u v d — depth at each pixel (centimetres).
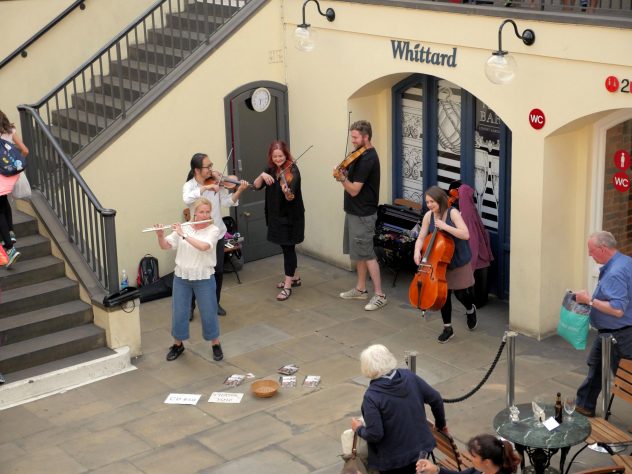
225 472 701
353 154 966
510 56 803
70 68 1143
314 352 901
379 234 1054
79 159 994
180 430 766
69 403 816
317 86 1091
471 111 990
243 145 1113
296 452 725
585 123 862
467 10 893
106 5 1154
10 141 877
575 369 850
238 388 833
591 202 897
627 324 717
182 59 1062
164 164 1055
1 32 1096
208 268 859
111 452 736
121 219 1035
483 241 971
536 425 625
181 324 880
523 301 918
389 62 995
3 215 883
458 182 989
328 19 1045
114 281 875
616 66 789
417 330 943
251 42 1092
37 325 869
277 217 1011
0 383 814
